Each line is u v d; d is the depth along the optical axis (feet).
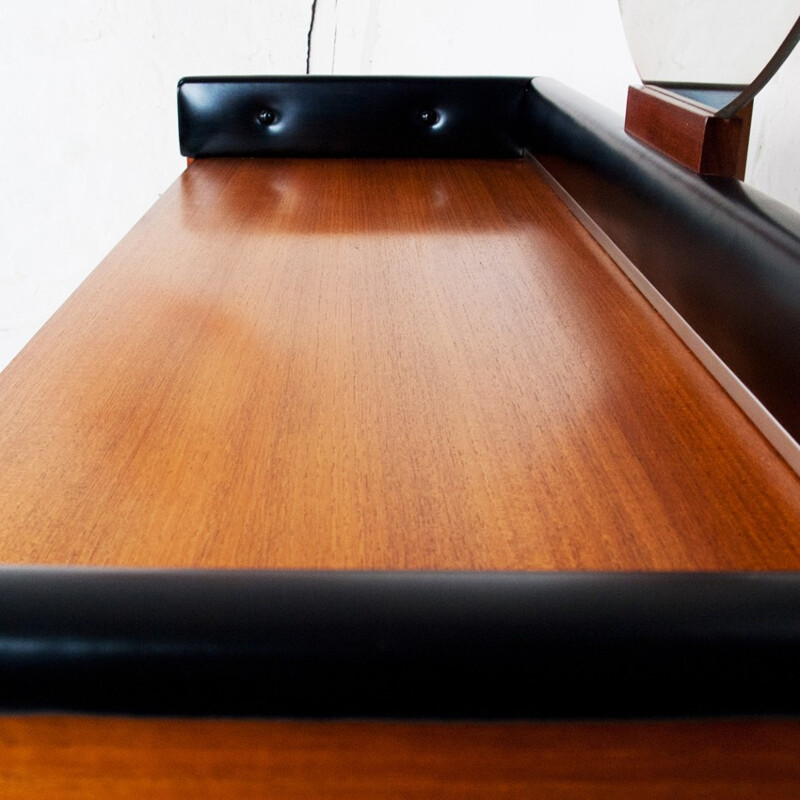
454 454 1.78
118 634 1.13
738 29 2.33
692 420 1.92
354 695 1.14
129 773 1.29
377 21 6.03
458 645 1.12
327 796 1.30
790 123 3.97
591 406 1.98
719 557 1.47
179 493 1.64
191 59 6.28
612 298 2.64
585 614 1.15
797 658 1.14
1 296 7.08
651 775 1.28
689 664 1.13
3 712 1.18
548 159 3.93
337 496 1.63
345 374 2.13
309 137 4.40
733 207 2.12
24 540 1.50
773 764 1.26
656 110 2.80
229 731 1.26
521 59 5.98
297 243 3.13
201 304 2.56
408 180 4.05
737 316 2.00
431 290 2.69
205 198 3.70
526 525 1.55
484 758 1.27
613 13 5.47
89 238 6.90
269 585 1.20
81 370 2.14
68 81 6.37
